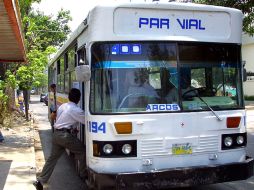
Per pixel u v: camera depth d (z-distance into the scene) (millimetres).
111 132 5902
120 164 5902
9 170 8867
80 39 7242
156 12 6207
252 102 32844
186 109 6172
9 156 10523
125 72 6059
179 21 6309
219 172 6105
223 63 6527
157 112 6031
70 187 7941
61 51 10859
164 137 6043
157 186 5805
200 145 6219
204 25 6445
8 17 7188
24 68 16266
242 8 11961
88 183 6242
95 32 6047
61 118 7031
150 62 6141
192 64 6309
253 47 35875
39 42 18016
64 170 9438
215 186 7656
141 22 6152
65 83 10297
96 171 5969
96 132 6000
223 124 6355
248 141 13461
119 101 5988
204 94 6324
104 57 6035
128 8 6102
